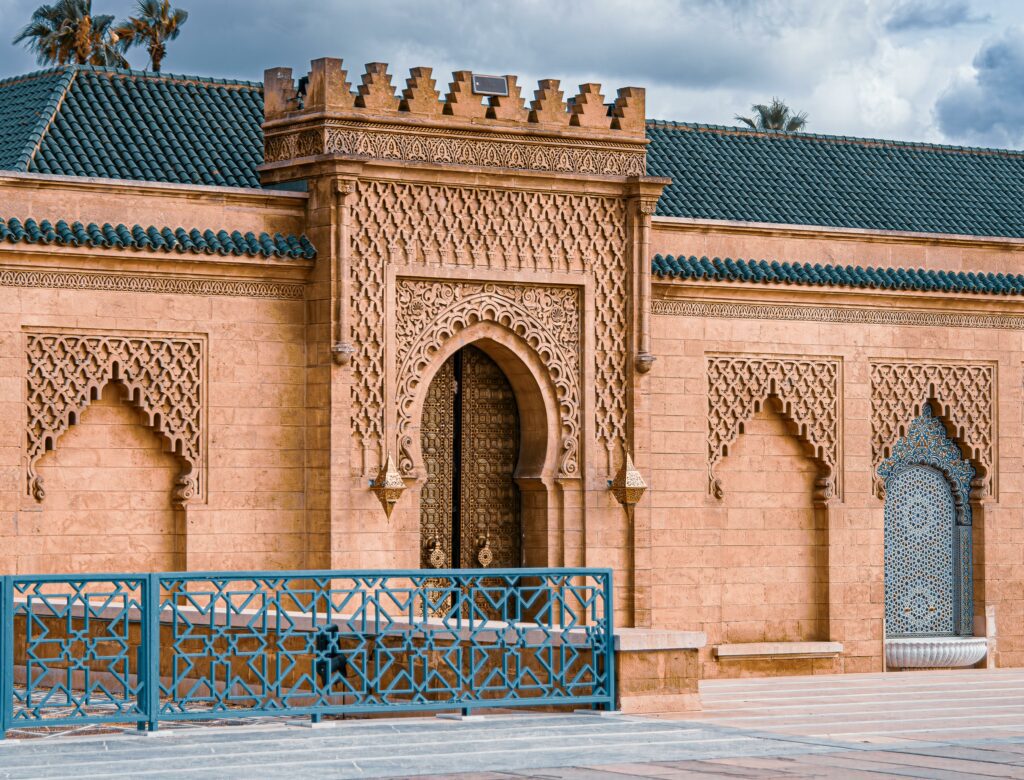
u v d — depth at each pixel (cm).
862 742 1452
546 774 1239
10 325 2016
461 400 2312
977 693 2030
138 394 2092
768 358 2475
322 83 2166
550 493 2298
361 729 1447
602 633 1581
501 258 2255
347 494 2162
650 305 2341
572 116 2309
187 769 1239
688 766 1284
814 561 2523
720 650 2419
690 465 2417
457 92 2241
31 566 2033
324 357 2162
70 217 2073
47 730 1495
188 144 2323
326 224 2162
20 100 2377
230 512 2138
